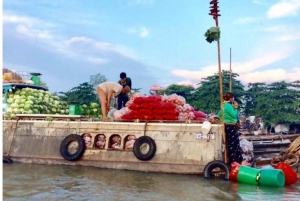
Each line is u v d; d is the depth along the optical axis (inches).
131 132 373.7
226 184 302.0
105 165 376.2
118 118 391.2
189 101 1776.6
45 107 469.7
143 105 379.2
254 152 502.6
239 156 349.4
